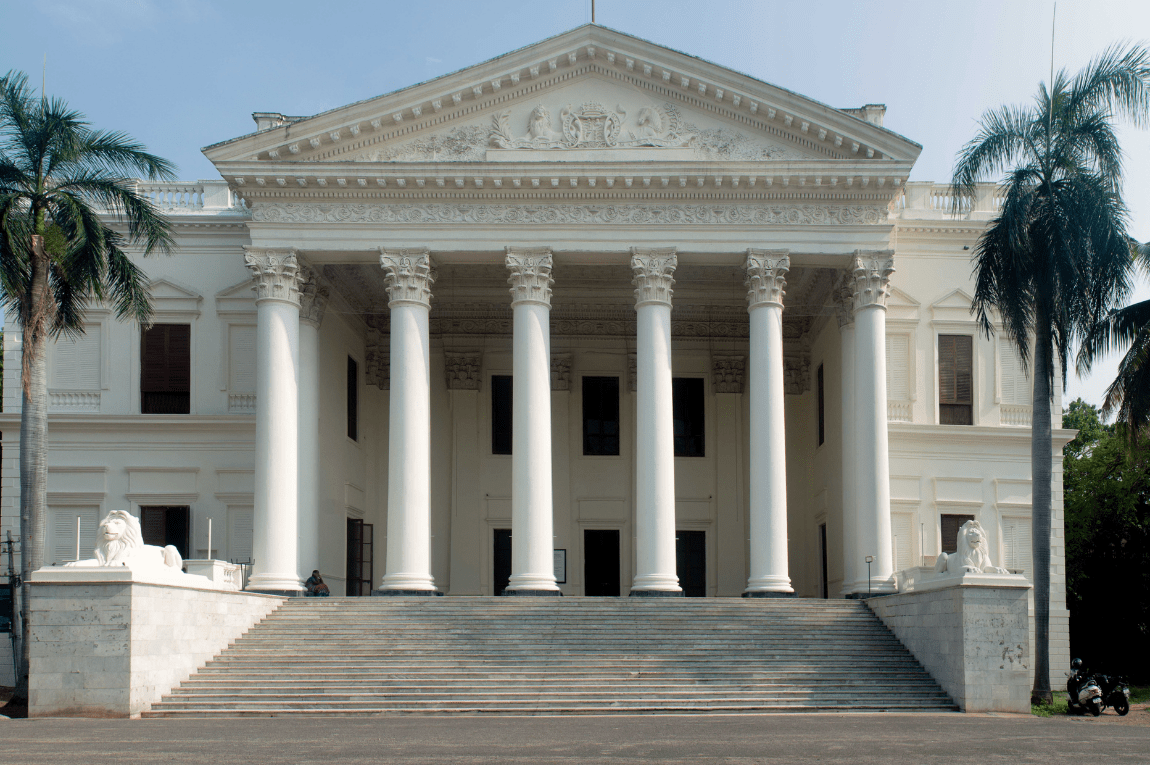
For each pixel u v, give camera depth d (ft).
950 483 130.72
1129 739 61.11
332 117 112.98
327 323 129.39
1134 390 110.83
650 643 91.09
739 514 146.92
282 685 81.56
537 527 108.99
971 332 134.41
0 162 97.60
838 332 128.88
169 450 130.11
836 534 130.00
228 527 128.67
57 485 129.18
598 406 150.30
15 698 91.81
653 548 108.68
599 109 116.06
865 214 114.73
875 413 111.55
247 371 132.26
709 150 115.55
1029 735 62.49
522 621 95.35
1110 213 97.09
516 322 113.19
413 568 108.27
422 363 112.37
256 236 113.60
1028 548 130.11
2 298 96.37
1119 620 155.74
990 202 135.54
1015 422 133.39
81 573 76.69
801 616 99.81
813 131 113.91
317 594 112.27
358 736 60.29
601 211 114.62
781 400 112.27
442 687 81.00
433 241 114.01
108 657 75.82
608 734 61.21
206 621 86.69
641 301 113.29
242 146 111.96
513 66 114.32
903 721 71.97
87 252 98.53
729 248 113.91
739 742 56.65
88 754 51.37
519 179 112.57
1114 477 165.99
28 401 95.50
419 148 115.75
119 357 132.46
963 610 82.43
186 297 133.08
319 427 124.26
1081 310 97.91
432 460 146.51
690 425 150.10
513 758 49.29
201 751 52.54
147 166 102.01
